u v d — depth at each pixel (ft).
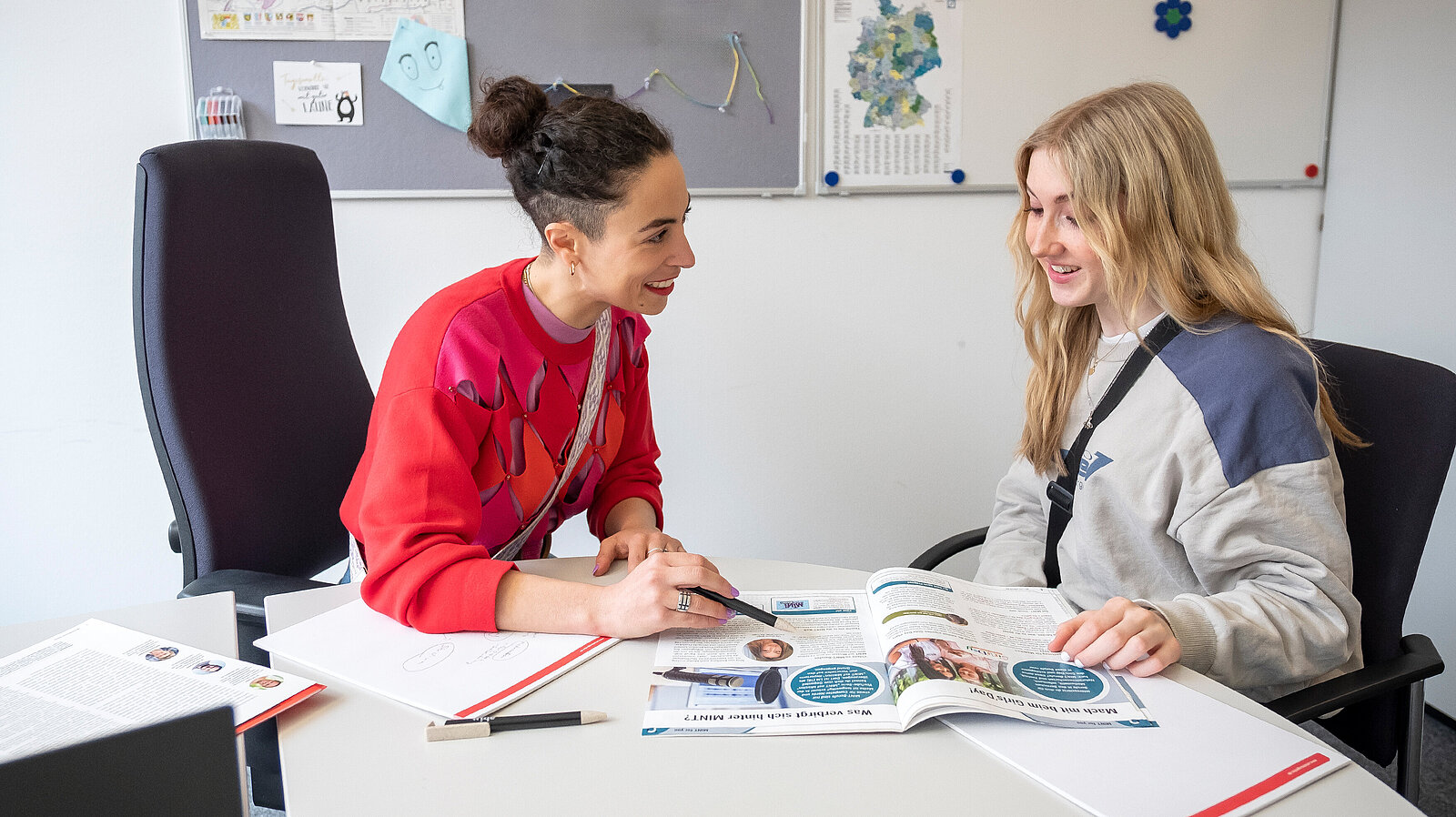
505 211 6.10
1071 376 3.96
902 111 6.23
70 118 5.72
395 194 5.96
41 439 6.13
